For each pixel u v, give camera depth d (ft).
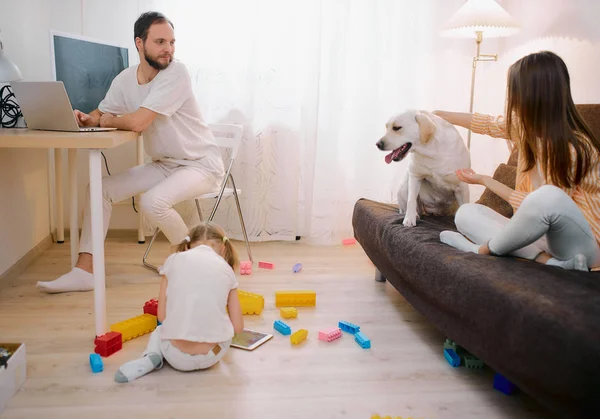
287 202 11.76
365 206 9.26
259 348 6.81
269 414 5.37
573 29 9.41
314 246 11.71
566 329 4.14
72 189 8.47
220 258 6.23
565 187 6.05
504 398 5.77
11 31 9.67
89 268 8.59
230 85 11.17
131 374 5.90
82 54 9.16
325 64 11.26
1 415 5.21
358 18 11.25
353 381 6.06
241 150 11.43
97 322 6.77
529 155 6.29
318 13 11.01
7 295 8.31
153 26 8.44
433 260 6.26
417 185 8.23
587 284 5.02
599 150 6.05
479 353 5.26
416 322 7.77
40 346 6.66
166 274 6.18
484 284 5.24
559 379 4.10
